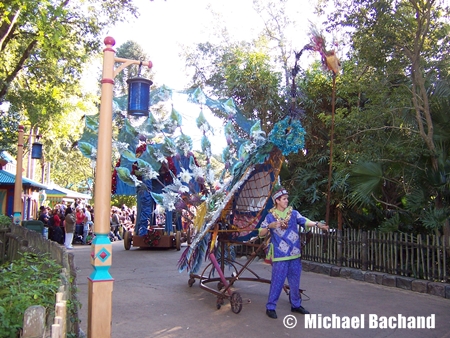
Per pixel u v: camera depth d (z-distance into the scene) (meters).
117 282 8.14
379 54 8.61
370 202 8.97
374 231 8.75
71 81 17.00
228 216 7.03
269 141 5.93
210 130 7.33
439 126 8.12
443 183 7.58
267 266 10.46
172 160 7.77
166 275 8.96
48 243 6.80
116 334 5.00
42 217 18.69
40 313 2.81
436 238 7.53
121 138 7.16
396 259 8.13
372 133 9.08
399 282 7.83
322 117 10.38
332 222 10.95
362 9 8.50
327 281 8.56
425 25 8.34
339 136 9.91
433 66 8.62
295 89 5.80
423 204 8.18
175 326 5.36
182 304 6.46
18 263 5.44
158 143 7.48
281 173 11.47
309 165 11.41
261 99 12.30
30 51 14.78
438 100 8.10
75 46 15.61
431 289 7.29
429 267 7.57
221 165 7.64
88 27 15.34
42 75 16.53
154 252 13.41
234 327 5.35
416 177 8.36
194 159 7.58
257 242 11.14
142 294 7.11
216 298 6.85
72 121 20.70
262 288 7.71
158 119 6.96
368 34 8.62
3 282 3.88
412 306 6.47
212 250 6.62
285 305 6.49
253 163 6.14
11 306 3.35
